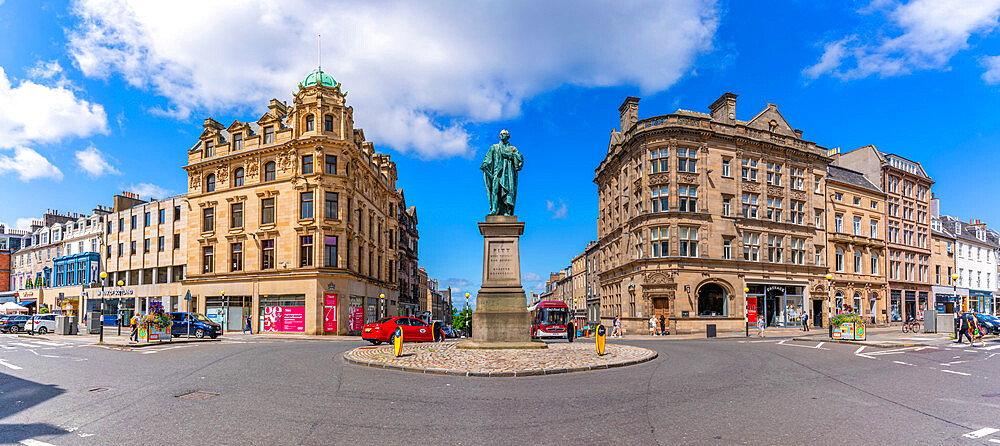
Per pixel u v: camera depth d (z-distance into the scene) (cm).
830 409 948
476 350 1916
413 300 7881
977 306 6588
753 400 1040
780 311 4656
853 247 5259
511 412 933
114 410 939
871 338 2973
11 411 935
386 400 1041
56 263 6369
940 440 737
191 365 1625
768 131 4784
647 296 4403
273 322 4181
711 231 4422
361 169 4666
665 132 4438
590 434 783
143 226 5256
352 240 4378
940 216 7088
